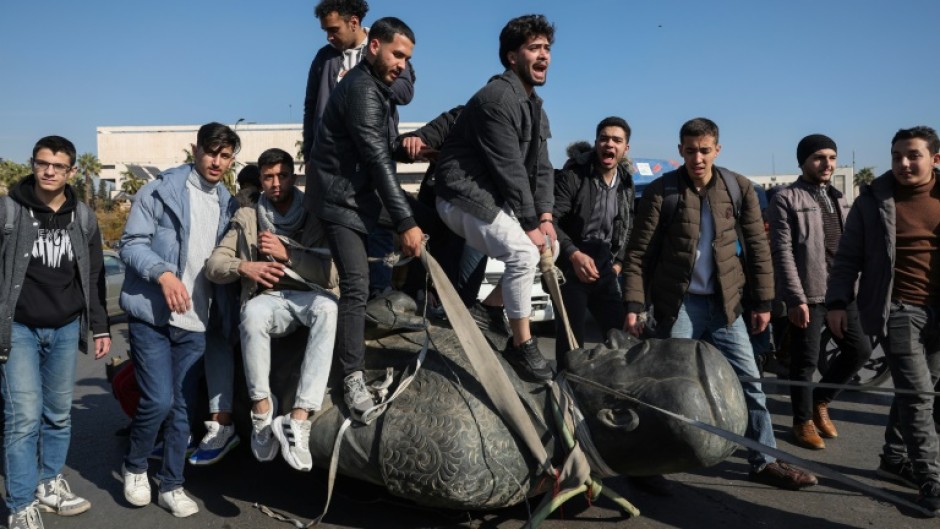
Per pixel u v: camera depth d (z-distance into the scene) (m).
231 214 4.11
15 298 3.47
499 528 3.71
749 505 4.11
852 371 5.24
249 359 3.67
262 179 3.89
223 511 3.95
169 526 3.77
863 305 4.08
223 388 4.14
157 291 3.83
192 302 3.92
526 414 3.31
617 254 5.07
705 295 4.40
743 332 4.40
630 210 5.11
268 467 4.56
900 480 4.41
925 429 3.90
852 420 5.88
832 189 5.47
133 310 3.80
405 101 4.95
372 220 3.63
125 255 3.79
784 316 5.79
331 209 3.54
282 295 3.77
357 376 3.47
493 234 3.48
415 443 3.24
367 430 3.37
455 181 3.53
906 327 3.92
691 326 4.42
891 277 3.92
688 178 4.38
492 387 3.30
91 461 4.82
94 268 3.96
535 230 3.55
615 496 3.71
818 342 5.18
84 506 3.93
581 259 4.43
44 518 3.87
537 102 3.67
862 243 4.17
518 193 3.43
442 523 3.76
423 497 3.27
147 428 3.89
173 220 3.94
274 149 3.91
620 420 3.28
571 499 4.14
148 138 99.38
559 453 3.42
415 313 4.02
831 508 4.07
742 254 4.54
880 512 4.01
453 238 4.26
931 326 3.93
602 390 3.35
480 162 3.53
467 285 4.32
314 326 3.63
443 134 4.40
